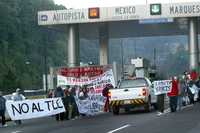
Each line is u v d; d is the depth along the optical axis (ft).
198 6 176.76
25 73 402.31
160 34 228.22
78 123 99.35
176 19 186.91
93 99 136.36
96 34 220.64
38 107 115.55
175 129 74.28
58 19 183.01
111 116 117.39
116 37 233.55
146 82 129.29
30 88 387.96
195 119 92.38
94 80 156.35
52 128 88.94
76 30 188.85
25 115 113.09
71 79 158.71
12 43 417.08
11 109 111.34
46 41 441.27
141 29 211.20
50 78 178.50
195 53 187.73
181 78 134.62
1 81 334.44
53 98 118.21
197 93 166.61
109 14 179.22
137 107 136.56
